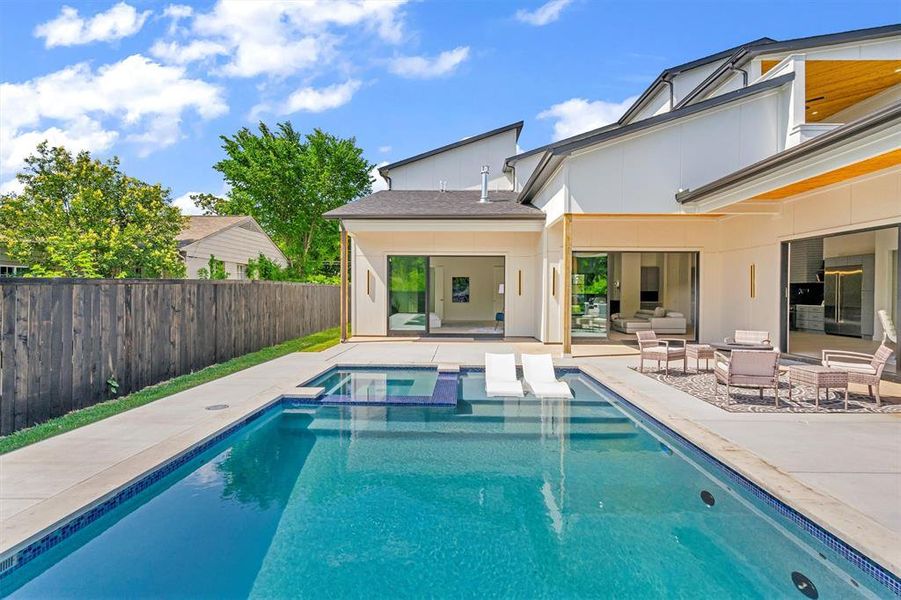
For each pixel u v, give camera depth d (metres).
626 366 10.65
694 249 14.46
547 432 6.77
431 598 3.30
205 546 3.88
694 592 3.33
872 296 13.59
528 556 3.77
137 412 6.62
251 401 7.29
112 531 4.08
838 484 4.23
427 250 16.41
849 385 8.49
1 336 5.54
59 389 6.41
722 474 4.97
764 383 7.07
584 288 14.73
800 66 10.48
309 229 36.16
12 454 4.94
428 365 10.80
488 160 20.56
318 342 15.34
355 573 3.56
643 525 4.23
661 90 16.88
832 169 7.39
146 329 8.32
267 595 3.30
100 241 13.91
